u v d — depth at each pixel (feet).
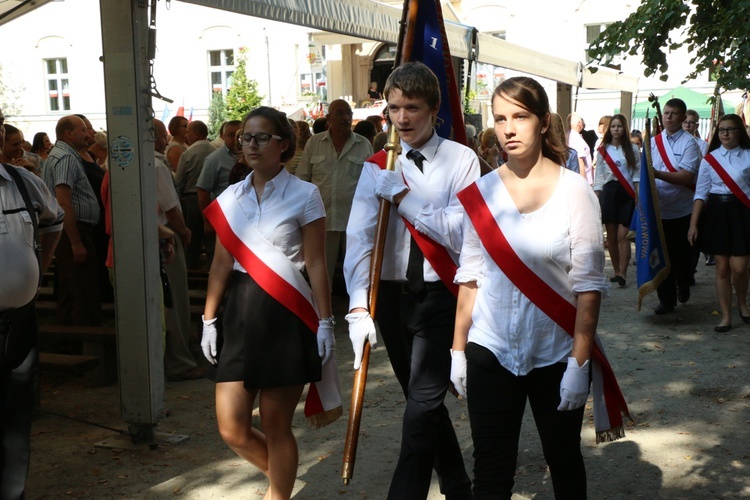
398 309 11.23
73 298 21.98
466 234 9.91
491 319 9.57
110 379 20.59
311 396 11.84
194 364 20.81
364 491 13.51
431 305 10.88
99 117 85.20
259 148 11.38
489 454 9.61
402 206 10.68
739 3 20.02
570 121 44.04
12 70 85.87
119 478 14.24
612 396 10.11
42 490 13.79
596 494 13.09
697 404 17.38
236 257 11.40
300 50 80.69
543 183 9.41
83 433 16.57
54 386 20.44
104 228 23.02
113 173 15.11
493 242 9.45
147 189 15.14
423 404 10.84
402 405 17.97
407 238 11.10
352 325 10.57
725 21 21.48
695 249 28.84
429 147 11.19
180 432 16.52
